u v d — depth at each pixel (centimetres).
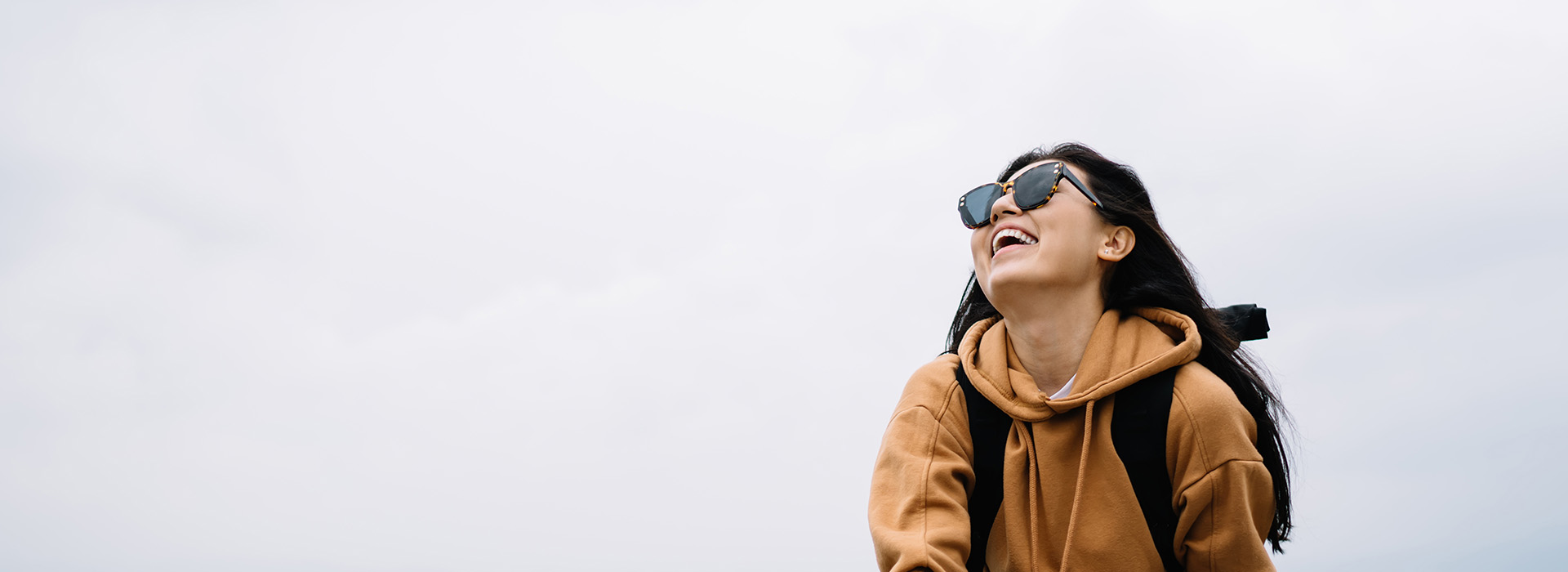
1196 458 186
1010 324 204
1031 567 191
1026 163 221
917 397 206
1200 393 188
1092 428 192
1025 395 194
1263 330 237
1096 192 209
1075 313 199
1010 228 201
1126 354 196
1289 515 216
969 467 198
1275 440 213
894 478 194
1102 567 186
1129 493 188
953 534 181
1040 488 194
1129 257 210
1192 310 208
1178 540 189
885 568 183
